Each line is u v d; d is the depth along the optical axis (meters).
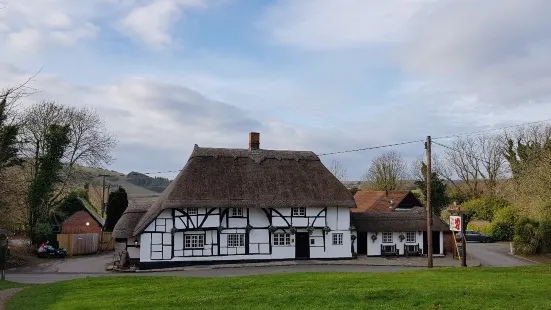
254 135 42.25
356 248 41.47
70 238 44.75
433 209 64.19
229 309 14.02
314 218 38.88
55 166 45.91
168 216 35.75
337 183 40.56
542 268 22.61
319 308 13.71
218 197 36.59
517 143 66.19
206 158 39.00
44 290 19.62
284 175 39.69
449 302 14.00
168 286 18.78
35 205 44.69
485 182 75.12
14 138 35.28
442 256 41.19
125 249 37.72
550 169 38.69
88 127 53.06
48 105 48.41
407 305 13.80
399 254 41.19
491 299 14.33
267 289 16.95
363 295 15.11
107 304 15.50
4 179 34.12
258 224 37.72
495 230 54.91
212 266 35.50
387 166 85.88
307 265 35.72
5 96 24.08
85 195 61.69
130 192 95.81
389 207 49.84
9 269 33.81
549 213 38.78
